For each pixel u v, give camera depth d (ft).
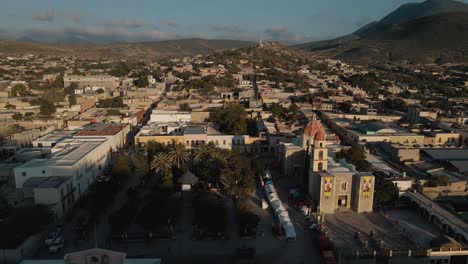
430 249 232.94
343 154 362.74
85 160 330.54
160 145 394.73
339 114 575.79
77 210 294.87
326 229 271.08
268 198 314.55
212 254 236.84
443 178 320.09
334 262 222.48
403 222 283.59
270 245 248.73
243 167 328.90
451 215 272.10
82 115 554.87
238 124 463.83
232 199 317.01
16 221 233.14
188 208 300.40
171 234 256.73
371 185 296.71
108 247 242.58
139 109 608.19
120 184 337.52
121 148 449.06
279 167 400.88
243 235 258.57
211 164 339.77
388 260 230.07
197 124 497.05
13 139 438.40
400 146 403.13
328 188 294.25
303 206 296.51
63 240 244.63
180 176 337.31
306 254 238.68
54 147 379.14
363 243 247.70
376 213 299.17
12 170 340.18
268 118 549.95
